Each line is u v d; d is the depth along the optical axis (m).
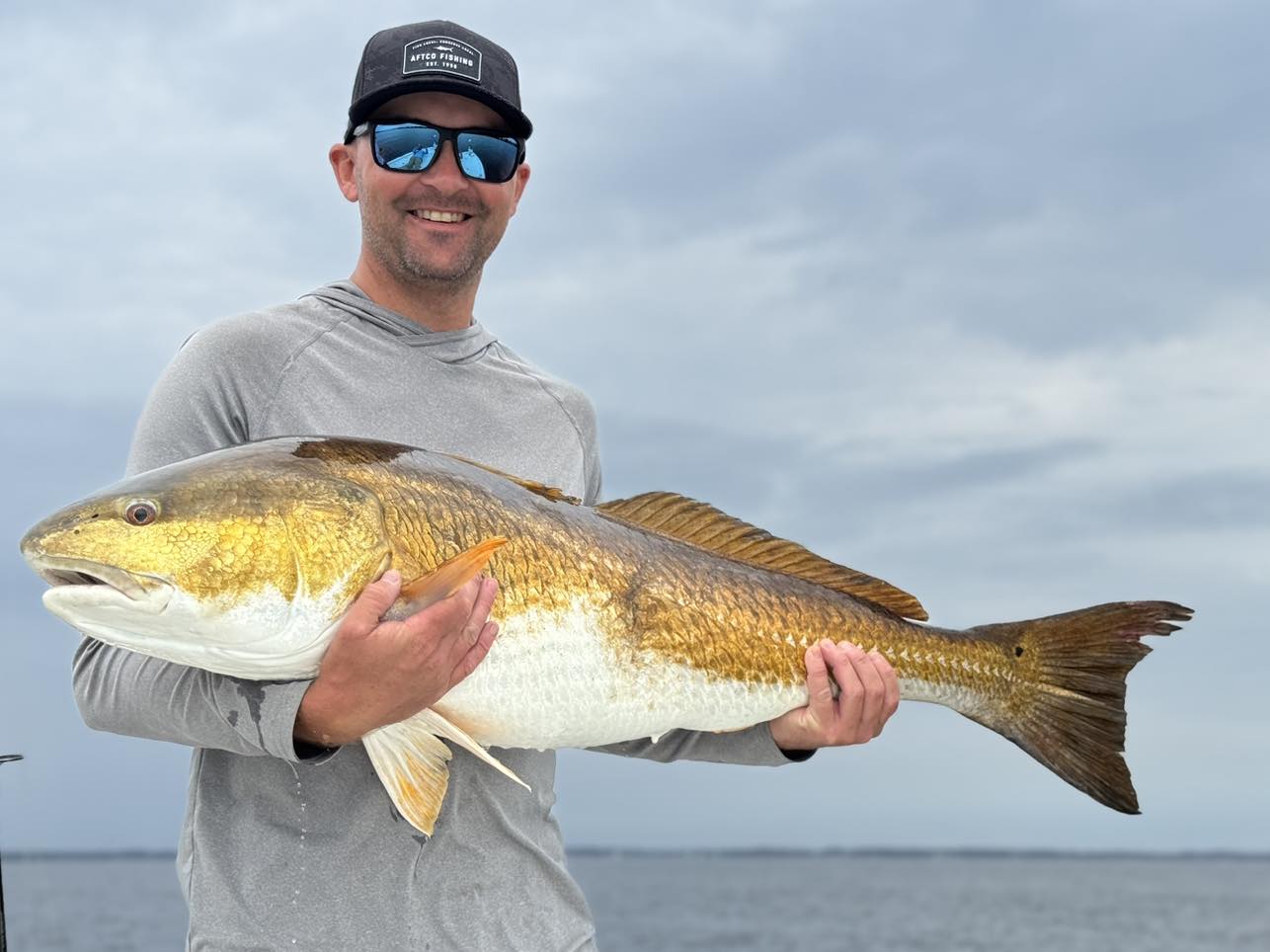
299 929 0.90
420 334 1.06
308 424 0.98
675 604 1.03
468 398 1.05
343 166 1.14
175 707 0.87
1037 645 1.20
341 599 0.86
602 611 0.99
